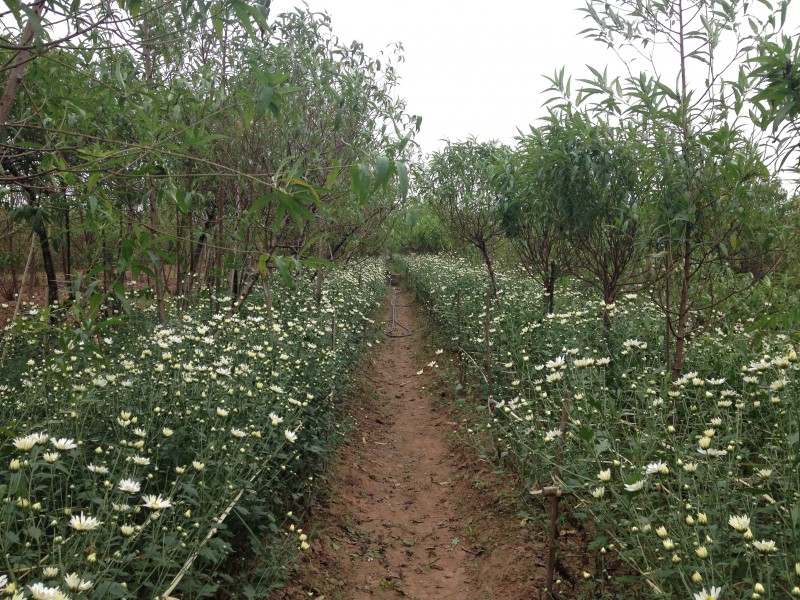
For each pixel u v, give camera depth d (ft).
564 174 17.76
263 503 11.78
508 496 14.76
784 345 14.75
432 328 40.37
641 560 9.03
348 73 20.83
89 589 7.00
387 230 33.47
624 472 9.84
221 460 10.39
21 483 7.93
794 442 8.50
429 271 55.06
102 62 13.98
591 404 11.66
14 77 7.97
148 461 9.20
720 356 16.49
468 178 30.53
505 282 34.12
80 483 9.78
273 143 19.63
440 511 16.03
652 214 15.26
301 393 16.05
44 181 12.98
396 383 30.68
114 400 12.17
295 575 12.05
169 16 15.89
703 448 8.97
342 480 17.20
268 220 20.63
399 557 13.91
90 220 12.19
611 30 14.38
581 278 21.21
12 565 7.22
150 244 9.46
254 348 16.19
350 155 21.12
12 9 6.98
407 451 21.06
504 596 11.35
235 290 25.11
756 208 13.41
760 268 15.30
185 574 8.84
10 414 12.20
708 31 13.38
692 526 7.85
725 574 7.68
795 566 6.66
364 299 38.50
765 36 12.69
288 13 20.39
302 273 32.09
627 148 15.94
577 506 10.51
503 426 16.89
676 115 13.71
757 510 8.31
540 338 21.25
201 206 20.44
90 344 10.05
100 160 8.12
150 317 23.03
